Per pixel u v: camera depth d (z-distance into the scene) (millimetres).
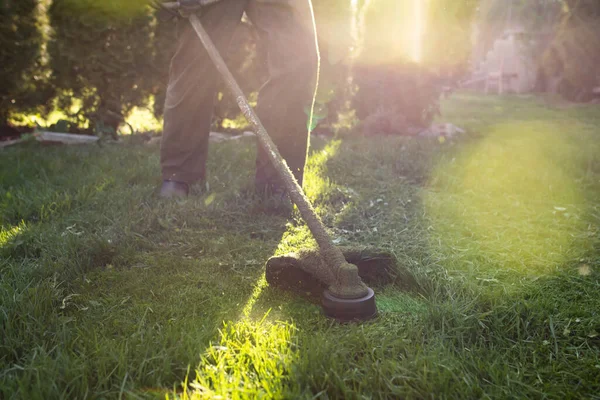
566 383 1454
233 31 3027
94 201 3092
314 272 1930
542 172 3986
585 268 2250
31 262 2252
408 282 2113
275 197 3092
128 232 2607
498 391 1397
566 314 1824
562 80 11508
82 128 6031
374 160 4422
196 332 1615
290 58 2840
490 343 1661
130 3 5371
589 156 4508
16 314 1715
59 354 1472
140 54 5594
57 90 5832
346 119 7051
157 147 4969
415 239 2666
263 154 3082
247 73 5984
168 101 3170
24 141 5082
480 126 7070
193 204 3066
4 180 3564
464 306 1864
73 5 5305
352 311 1770
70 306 1909
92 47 5492
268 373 1411
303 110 2938
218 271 2270
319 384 1390
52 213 2863
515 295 1986
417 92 6262
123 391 1357
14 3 5176
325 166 4066
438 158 4492
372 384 1398
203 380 1380
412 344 1634
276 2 2814
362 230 2846
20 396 1317
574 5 10805
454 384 1389
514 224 2891
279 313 1880
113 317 1820
